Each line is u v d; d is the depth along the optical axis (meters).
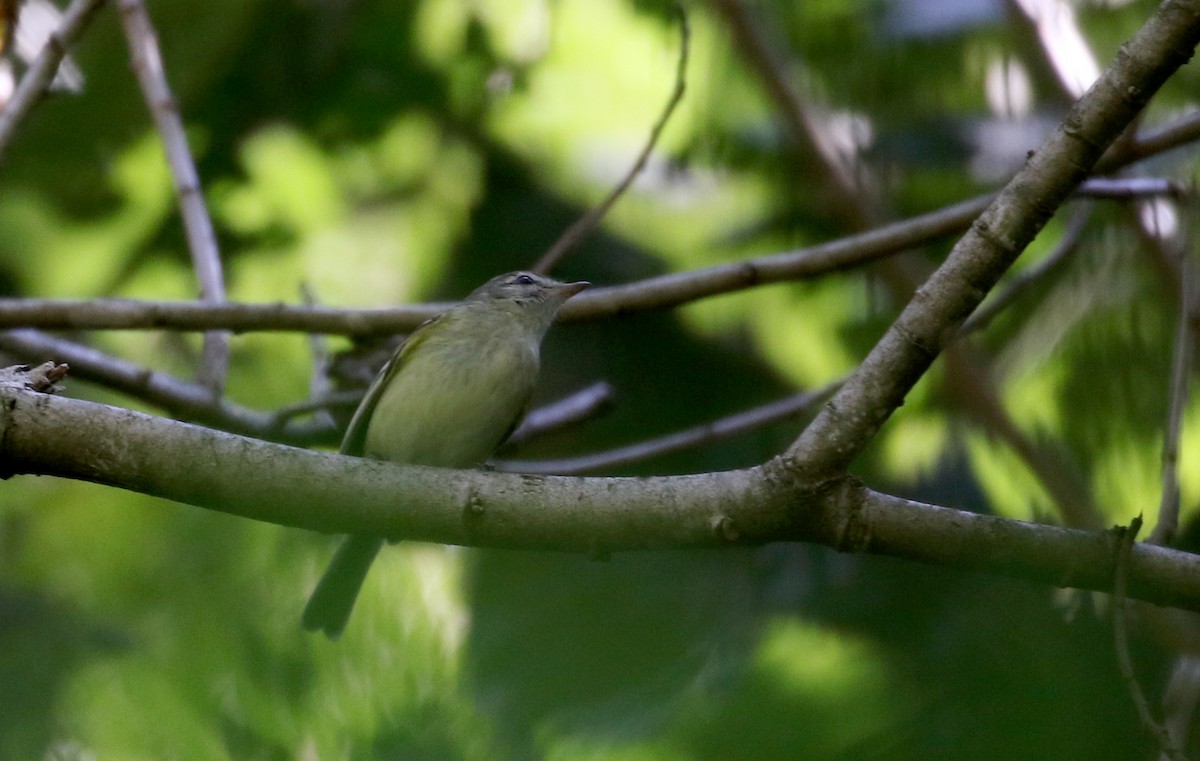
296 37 14.86
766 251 14.10
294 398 13.55
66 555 10.95
